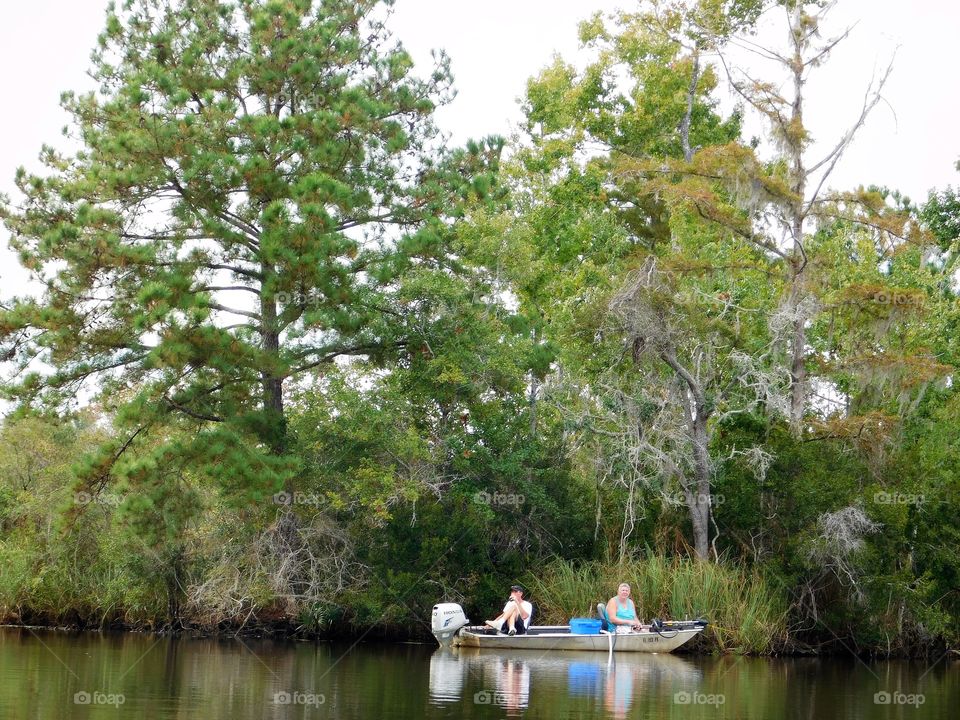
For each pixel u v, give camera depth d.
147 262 26.64
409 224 30.02
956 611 27.50
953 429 29.05
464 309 29.41
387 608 28.08
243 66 28.84
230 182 27.00
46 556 30.66
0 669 19.12
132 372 28.48
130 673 18.89
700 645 25.20
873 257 33.72
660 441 27.23
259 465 25.34
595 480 28.95
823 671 22.45
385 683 17.97
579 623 24.52
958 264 33.88
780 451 27.73
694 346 28.30
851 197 27.17
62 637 26.81
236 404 27.95
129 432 27.27
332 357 29.39
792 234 27.12
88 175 28.03
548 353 31.42
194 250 28.16
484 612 29.00
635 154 41.53
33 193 27.94
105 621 30.05
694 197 27.50
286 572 27.72
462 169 30.78
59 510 26.42
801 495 26.91
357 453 28.59
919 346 31.67
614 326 27.70
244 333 26.47
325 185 26.11
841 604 26.70
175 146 27.00
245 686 17.33
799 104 27.70
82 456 27.55
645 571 26.06
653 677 19.67
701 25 32.44
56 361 27.59
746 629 25.03
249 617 28.36
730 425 29.12
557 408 30.61
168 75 27.92
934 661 26.62
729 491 27.86
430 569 28.83
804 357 29.61
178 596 29.17
